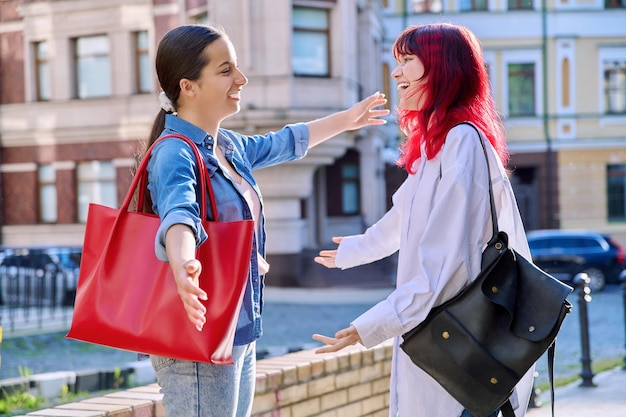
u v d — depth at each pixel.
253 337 3.05
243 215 3.07
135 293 2.79
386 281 23.86
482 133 3.16
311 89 23.06
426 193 3.13
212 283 2.76
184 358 2.71
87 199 28.14
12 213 28.92
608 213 33.50
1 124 28.91
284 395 4.84
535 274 3.04
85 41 27.95
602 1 33.50
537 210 33.91
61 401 8.17
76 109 27.95
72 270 19.84
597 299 22.61
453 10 33.31
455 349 2.97
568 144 33.34
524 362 2.94
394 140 33.00
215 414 2.94
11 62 28.80
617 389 8.55
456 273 3.00
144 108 27.14
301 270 23.72
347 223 27.36
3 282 19.97
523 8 33.47
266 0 22.62
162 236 2.65
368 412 5.65
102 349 13.63
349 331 2.98
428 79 3.23
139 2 27.02
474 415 3.01
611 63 33.56
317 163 23.22
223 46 3.07
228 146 3.24
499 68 33.47
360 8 27.17
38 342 14.48
